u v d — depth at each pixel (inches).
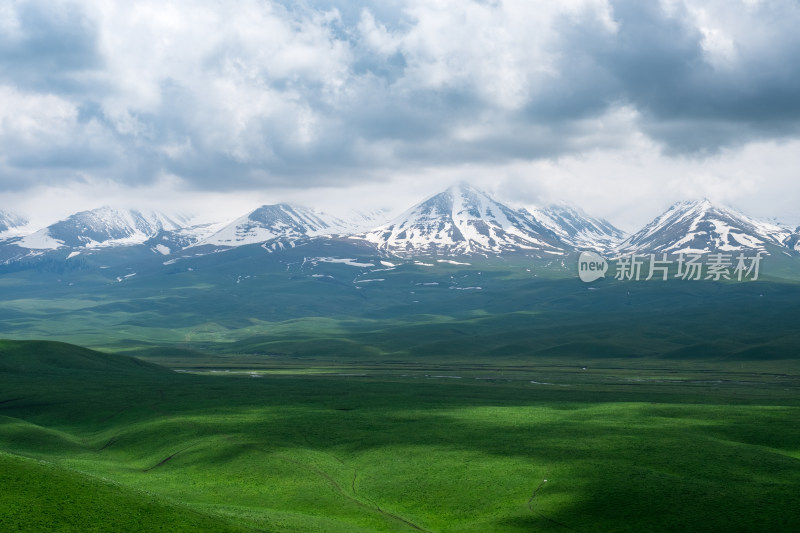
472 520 3941.9
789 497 3986.2
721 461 4771.2
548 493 4256.9
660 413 6692.9
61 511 3041.3
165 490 4539.9
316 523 3740.2
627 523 3745.1
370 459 5162.4
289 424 6289.4
